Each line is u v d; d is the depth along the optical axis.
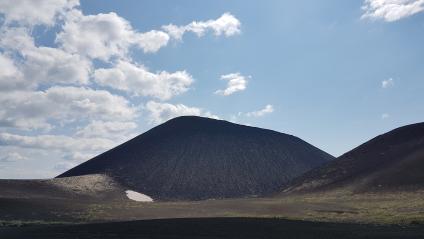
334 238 41.56
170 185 194.12
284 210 93.75
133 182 191.75
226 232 46.28
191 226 51.66
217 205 102.44
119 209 91.94
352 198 122.25
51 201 98.38
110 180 189.00
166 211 91.44
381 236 42.47
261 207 97.94
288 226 52.03
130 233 45.62
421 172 135.75
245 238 41.72
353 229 49.44
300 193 151.00
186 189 192.62
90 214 83.31
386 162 156.38
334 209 93.62
